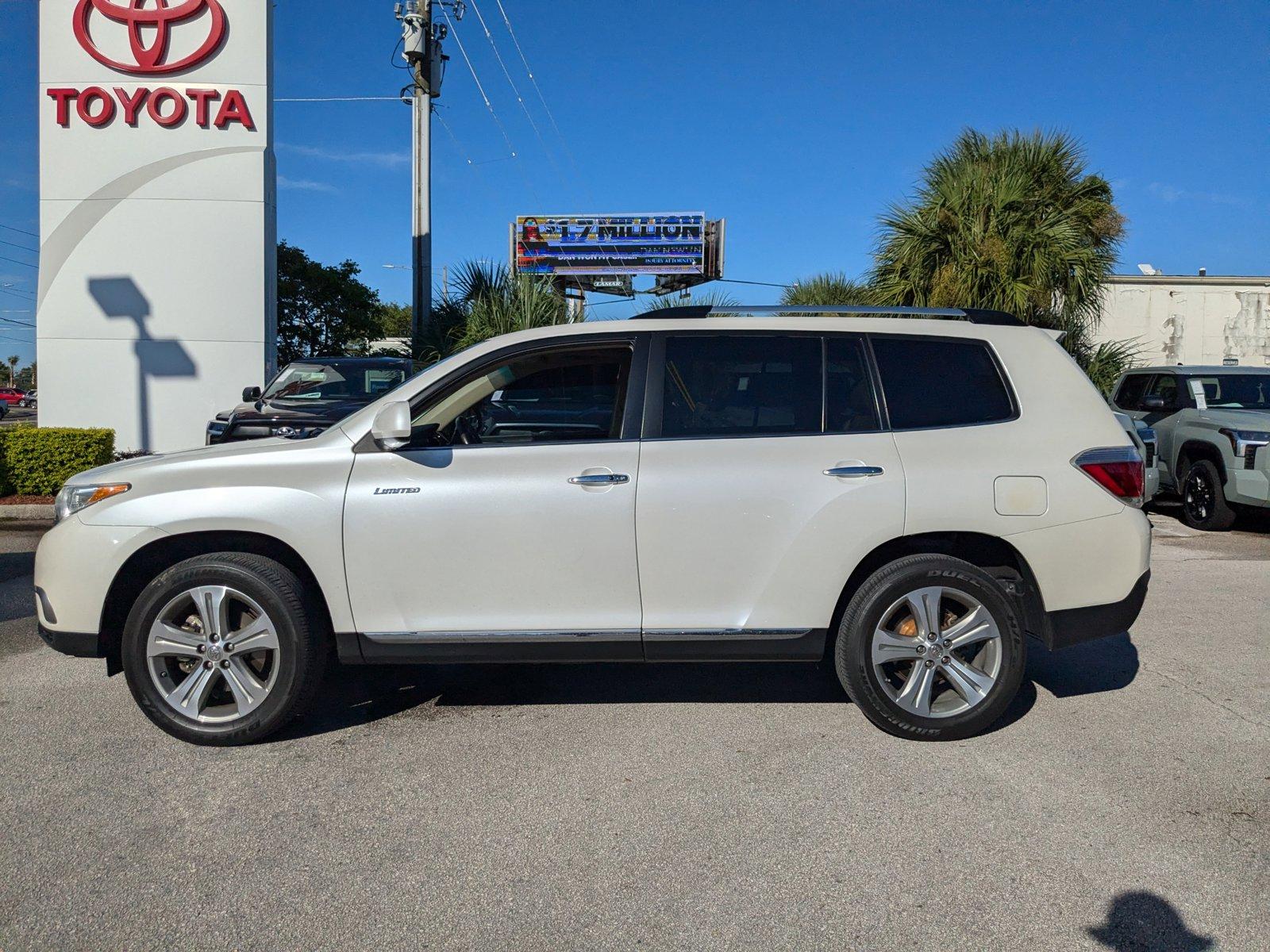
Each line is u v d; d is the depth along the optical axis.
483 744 4.17
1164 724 4.43
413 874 3.08
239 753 4.06
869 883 3.03
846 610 4.14
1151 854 3.21
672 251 35.06
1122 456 4.22
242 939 2.73
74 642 4.11
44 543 4.21
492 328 15.11
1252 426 10.08
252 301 13.98
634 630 4.09
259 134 13.87
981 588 4.07
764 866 3.13
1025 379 4.30
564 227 35.25
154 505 4.04
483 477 4.07
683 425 4.16
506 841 3.30
